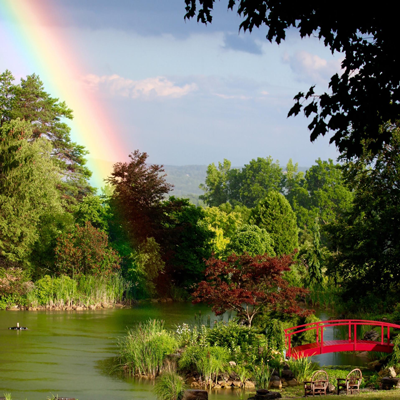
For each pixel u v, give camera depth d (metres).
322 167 112.88
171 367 19.02
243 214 91.75
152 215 48.56
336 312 38.22
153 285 45.59
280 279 24.53
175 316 34.50
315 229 50.28
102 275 40.84
